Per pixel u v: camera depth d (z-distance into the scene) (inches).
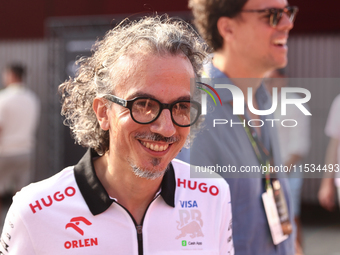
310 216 224.2
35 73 265.3
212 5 72.9
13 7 251.0
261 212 68.3
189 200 53.7
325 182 139.4
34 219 48.7
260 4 69.3
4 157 202.1
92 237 48.8
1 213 227.0
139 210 51.8
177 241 51.5
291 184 134.6
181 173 55.9
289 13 71.1
